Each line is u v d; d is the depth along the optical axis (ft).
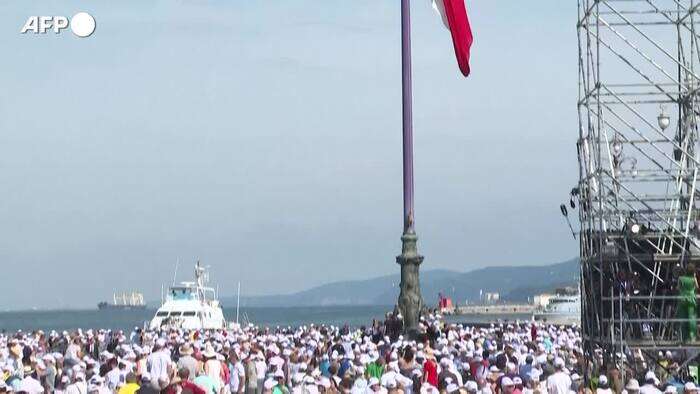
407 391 210.59
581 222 257.96
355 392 210.18
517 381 209.46
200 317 629.51
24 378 223.10
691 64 264.52
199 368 243.81
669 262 249.14
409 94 282.97
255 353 282.56
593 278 255.29
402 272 280.92
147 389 201.67
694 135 265.34
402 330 291.99
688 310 237.86
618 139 257.75
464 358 262.26
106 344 417.08
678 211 252.42
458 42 262.88
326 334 425.69
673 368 247.50
